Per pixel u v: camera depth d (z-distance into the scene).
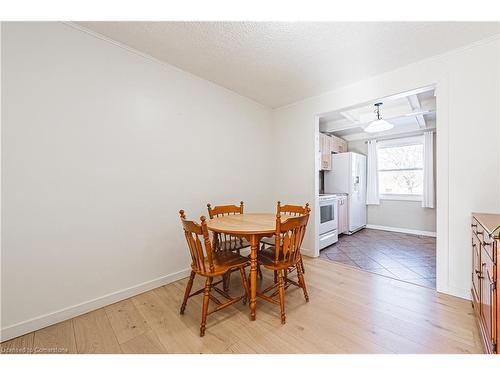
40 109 1.55
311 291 2.08
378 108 3.50
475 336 1.42
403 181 4.76
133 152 2.04
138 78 2.07
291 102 3.34
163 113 2.25
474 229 1.64
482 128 1.82
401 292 2.04
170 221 2.31
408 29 1.71
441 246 2.01
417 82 2.16
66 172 1.67
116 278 1.93
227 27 1.73
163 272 2.25
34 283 1.54
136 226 2.06
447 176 1.97
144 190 2.11
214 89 2.74
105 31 1.78
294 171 3.36
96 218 1.82
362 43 1.90
